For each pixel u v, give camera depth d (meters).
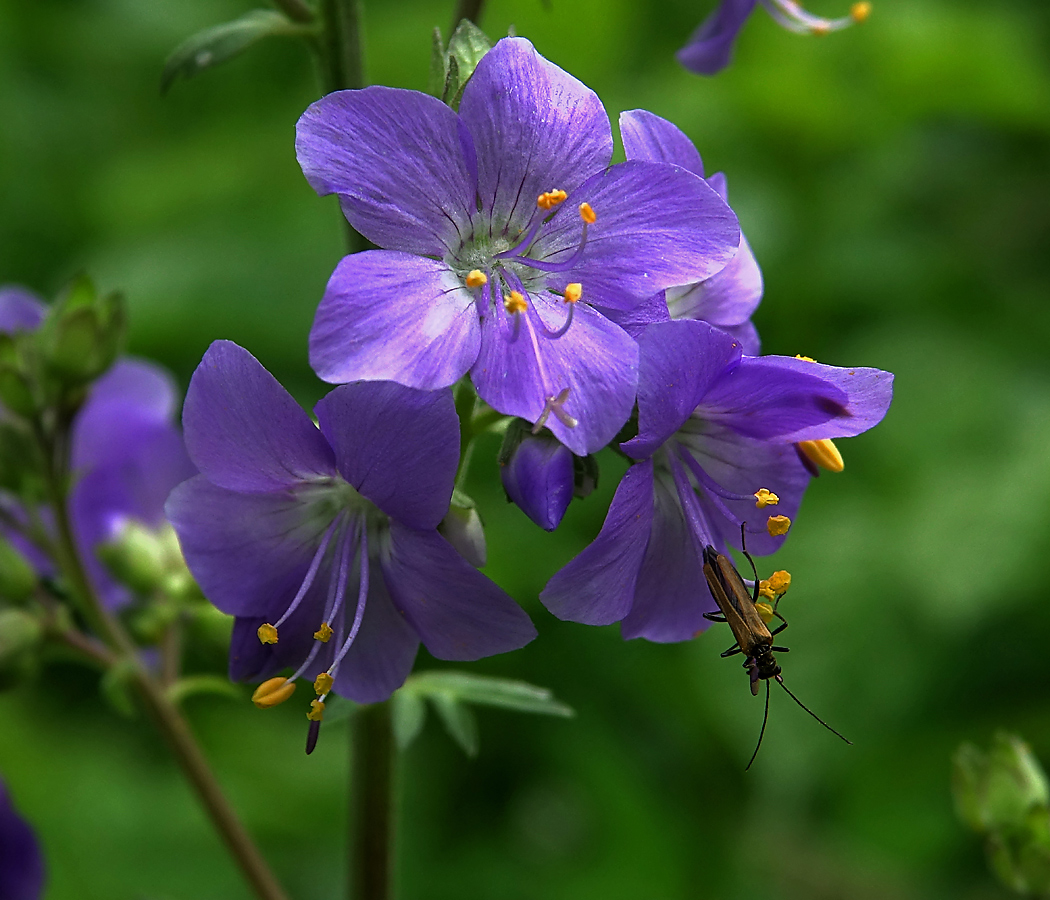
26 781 0.28
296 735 0.29
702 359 0.19
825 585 0.28
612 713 0.28
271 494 0.20
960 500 0.28
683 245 0.20
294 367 0.31
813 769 0.28
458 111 0.20
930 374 0.30
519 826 0.28
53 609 0.23
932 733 0.28
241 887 0.28
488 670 0.28
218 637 0.24
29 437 0.23
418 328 0.19
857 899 0.28
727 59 0.24
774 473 0.21
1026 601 0.28
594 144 0.20
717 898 0.28
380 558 0.20
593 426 0.19
